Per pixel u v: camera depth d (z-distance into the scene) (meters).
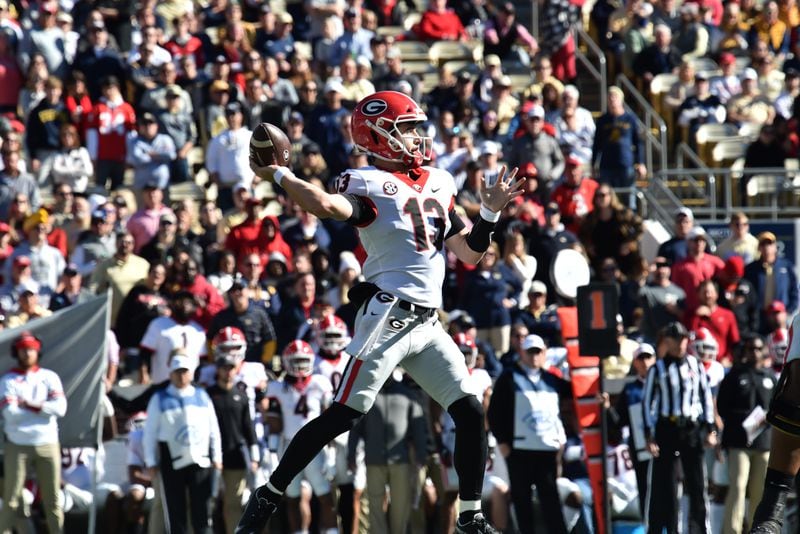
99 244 48.94
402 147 19.17
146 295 45.72
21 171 51.84
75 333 40.88
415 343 19.14
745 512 42.47
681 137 63.12
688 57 67.69
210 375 42.88
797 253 54.72
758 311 50.25
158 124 55.16
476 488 19.44
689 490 40.44
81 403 40.75
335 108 55.19
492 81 60.69
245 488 41.16
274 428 41.03
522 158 54.94
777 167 58.41
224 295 47.62
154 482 40.16
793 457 19.59
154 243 49.78
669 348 40.53
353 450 40.84
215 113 56.88
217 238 50.53
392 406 40.84
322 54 61.84
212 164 53.84
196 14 65.94
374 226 19.06
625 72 67.44
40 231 47.78
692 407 40.16
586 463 41.03
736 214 54.09
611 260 49.34
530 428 40.28
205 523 39.66
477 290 47.72
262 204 53.53
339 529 41.28
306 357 40.91
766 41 69.44
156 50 58.78
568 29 65.81
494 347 47.66
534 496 42.59
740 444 41.16
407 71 63.16
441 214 19.41
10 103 58.47
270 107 57.12
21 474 39.62
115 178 55.16
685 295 50.19
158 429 39.59
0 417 39.59
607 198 51.69
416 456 41.03
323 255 48.25
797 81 63.72
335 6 62.69
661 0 68.75
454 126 57.53
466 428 19.34
